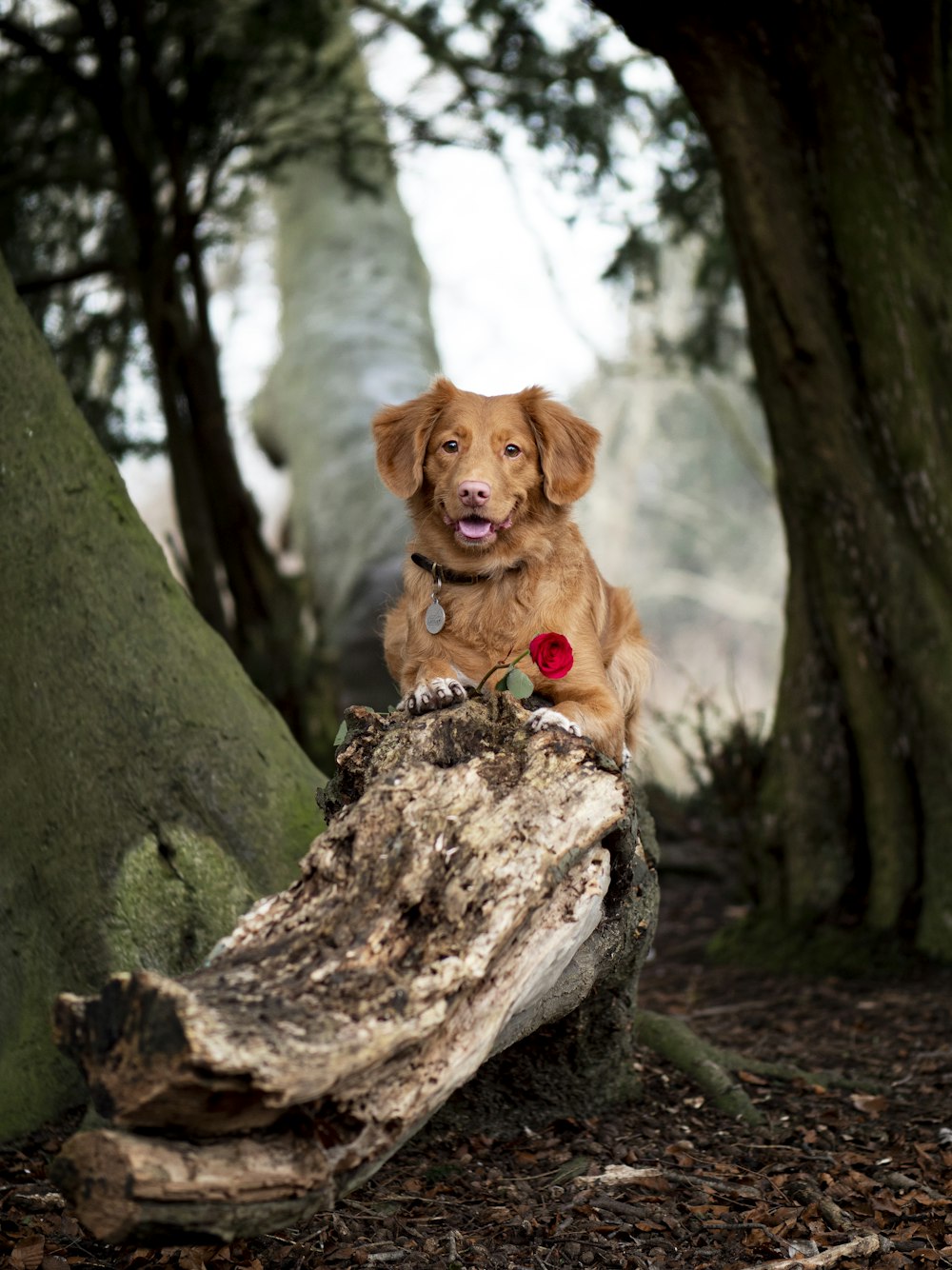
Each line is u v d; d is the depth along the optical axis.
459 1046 2.58
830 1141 4.36
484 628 4.18
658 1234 3.52
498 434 4.29
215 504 11.07
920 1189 3.84
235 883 4.26
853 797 7.30
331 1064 2.22
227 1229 2.26
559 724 3.27
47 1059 4.02
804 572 7.31
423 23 10.36
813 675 7.35
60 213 11.16
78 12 9.58
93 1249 3.27
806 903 7.28
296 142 12.47
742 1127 4.47
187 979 2.45
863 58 6.70
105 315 11.30
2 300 4.46
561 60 9.99
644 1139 4.29
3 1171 3.64
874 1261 3.35
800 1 6.66
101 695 4.27
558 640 3.29
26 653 4.23
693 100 7.00
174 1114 2.19
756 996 6.66
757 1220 3.60
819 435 6.96
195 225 10.35
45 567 4.30
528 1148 4.21
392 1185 3.84
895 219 6.76
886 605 6.88
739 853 9.33
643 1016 5.16
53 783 4.20
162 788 4.27
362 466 14.04
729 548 31.70
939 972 6.54
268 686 10.55
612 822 2.99
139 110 10.60
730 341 12.96
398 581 12.75
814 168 6.93
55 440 4.44
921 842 6.89
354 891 2.71
